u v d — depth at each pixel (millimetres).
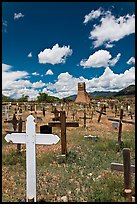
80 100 78562
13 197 7027
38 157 11273
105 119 30109
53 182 8234
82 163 10336
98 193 6961
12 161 10477
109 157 11328
